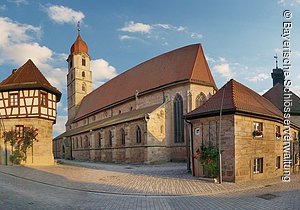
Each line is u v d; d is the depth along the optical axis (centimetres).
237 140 1839
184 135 3888
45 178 1912
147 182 1862
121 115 5072
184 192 1502
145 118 3700
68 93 8306
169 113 4050
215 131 1934
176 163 3697
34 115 2748
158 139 3819
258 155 1992
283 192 1486
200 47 4356
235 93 2052
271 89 3909
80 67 7862
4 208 1051
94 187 1667
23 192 1380
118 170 2727
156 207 1162
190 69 4084
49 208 1086
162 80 4434
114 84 6134
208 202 1247
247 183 1769
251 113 1923
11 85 2777
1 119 2773
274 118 2166
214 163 1869
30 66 3025
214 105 2016
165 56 4806
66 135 6762
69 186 1661
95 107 6425
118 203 1242
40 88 2791
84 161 5219
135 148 3909
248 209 1105
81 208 1120
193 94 3925
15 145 2703
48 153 2866
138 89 4903
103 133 4778
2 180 1722
